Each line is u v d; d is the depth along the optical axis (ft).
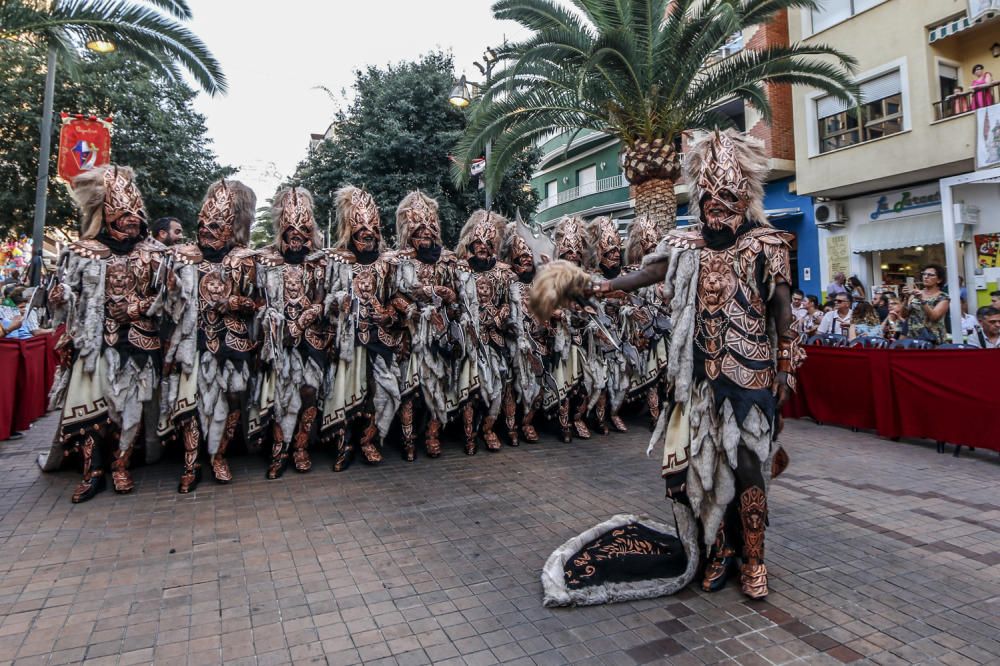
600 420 22.36
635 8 28.27
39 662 8.30
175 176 51.75
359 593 10.32
